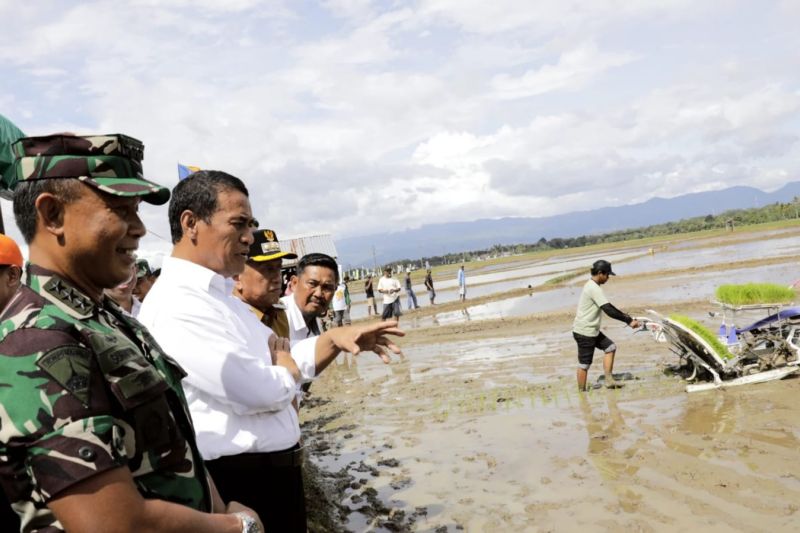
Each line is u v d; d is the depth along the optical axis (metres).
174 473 1.76
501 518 5.57
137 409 1.65
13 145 1.81
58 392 1.47
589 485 6.04
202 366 2.75
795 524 4.88
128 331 1.92
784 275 22.64
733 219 124.00
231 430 2.89
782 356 8.84
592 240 176.12
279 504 3.06
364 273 81.62
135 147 1.91
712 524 5.02
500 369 11.97
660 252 52.69
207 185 2.92
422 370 12.93
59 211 1.73
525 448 7.29
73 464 1.44
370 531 5.55
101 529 1.46
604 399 8.93
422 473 6.89
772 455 6.21
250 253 4.11
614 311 9.23
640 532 5.04
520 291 29.31
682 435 7.06
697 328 8.94
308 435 9.05
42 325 1.54
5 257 2.53
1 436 1.45
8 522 1.56
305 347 3.18
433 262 181.75
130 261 1.88
